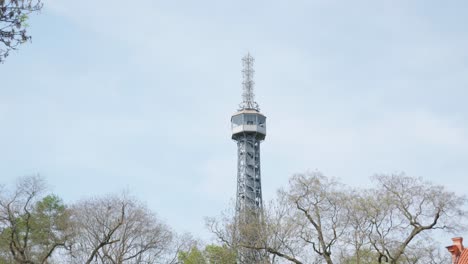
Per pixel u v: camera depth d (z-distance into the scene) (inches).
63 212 2819.9
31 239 2674.7
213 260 2546.8
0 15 689.0
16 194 2349.9
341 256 2235.5
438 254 2217.0
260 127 6427.2
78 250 2564.0
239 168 6210.6
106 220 2554.1
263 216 2337.6
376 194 2226.9
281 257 2252.7
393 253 2166.6
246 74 6801.2
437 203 2133.4
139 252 2578.7
